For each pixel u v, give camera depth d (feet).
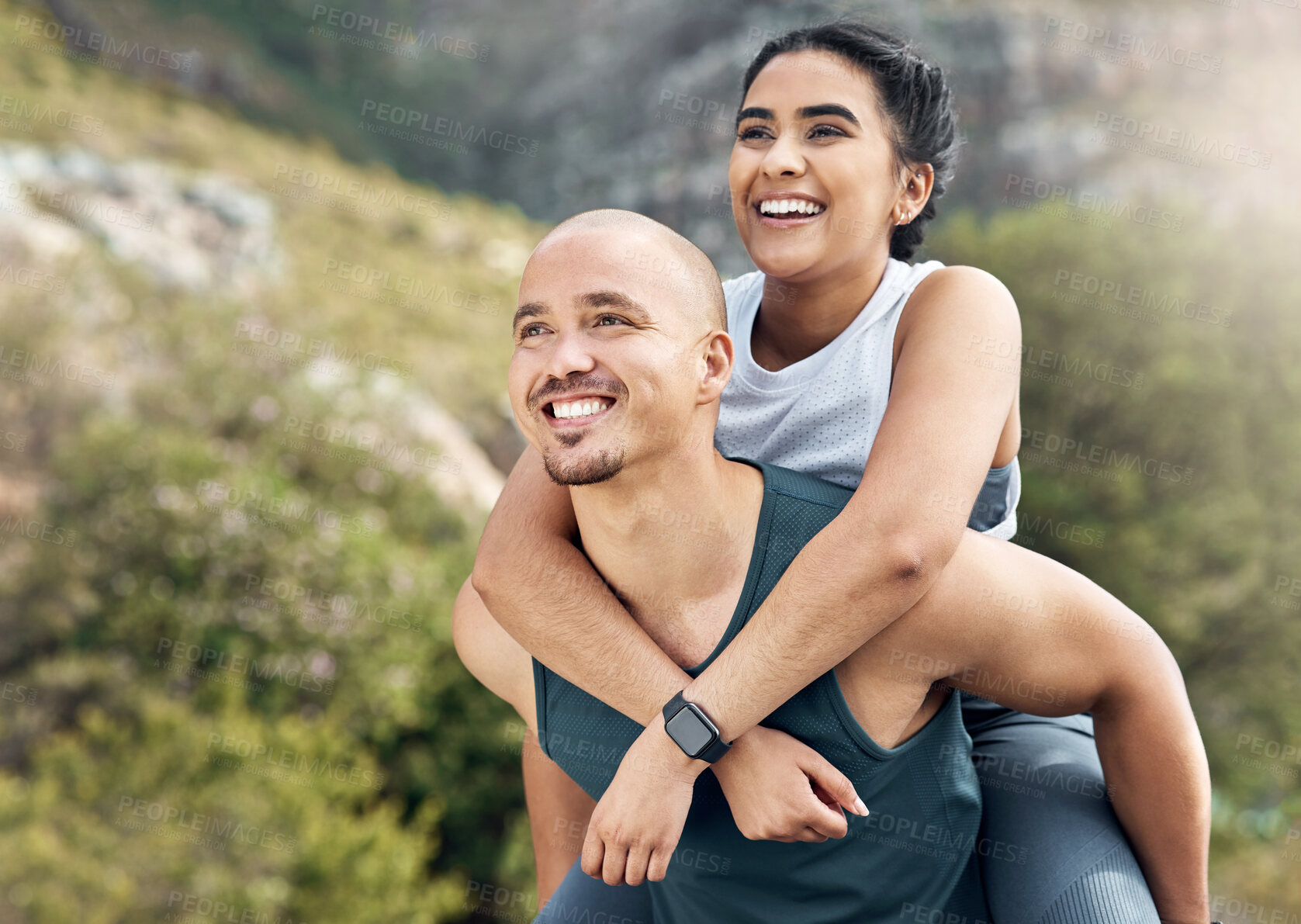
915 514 3.65
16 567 18.56
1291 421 23.12
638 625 3.93
